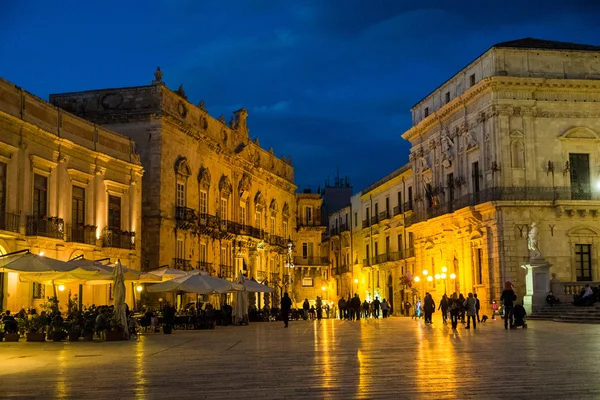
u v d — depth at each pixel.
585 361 14.27
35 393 10.84
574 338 21.58
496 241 43.53
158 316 35.66
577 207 43.44
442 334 25.58
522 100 44.53
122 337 24.84
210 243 51.28
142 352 18.89
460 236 48.84
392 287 67.50
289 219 72.19
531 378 11.53
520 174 44.12
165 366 14.79
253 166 61.03
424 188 56.34
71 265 24.09
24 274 26.14
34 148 30.11
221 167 54.06
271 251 65.62
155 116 43.12
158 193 43.00
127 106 43.91
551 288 37.81
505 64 44.84
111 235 35.53
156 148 43.22
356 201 79.75
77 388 11.36
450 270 50.78
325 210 98.00
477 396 9.72
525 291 42.69
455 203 48.97
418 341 21.66
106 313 26.42
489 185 44.88
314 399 9.77
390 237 67.75
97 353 18.67
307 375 12.60
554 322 32.91
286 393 10.40
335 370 13.33
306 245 84.00
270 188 66.62
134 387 11.38
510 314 28.11
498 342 20.28
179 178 45.84
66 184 32.47
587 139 44.94
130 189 38.22
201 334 29.36
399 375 12.27
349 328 33.03
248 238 57.47
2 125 27.83
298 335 27.02
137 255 38.25
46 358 17.17
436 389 10.45
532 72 44.94
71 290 32.72
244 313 41.66
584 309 34.09
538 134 44.66
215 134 53.09
